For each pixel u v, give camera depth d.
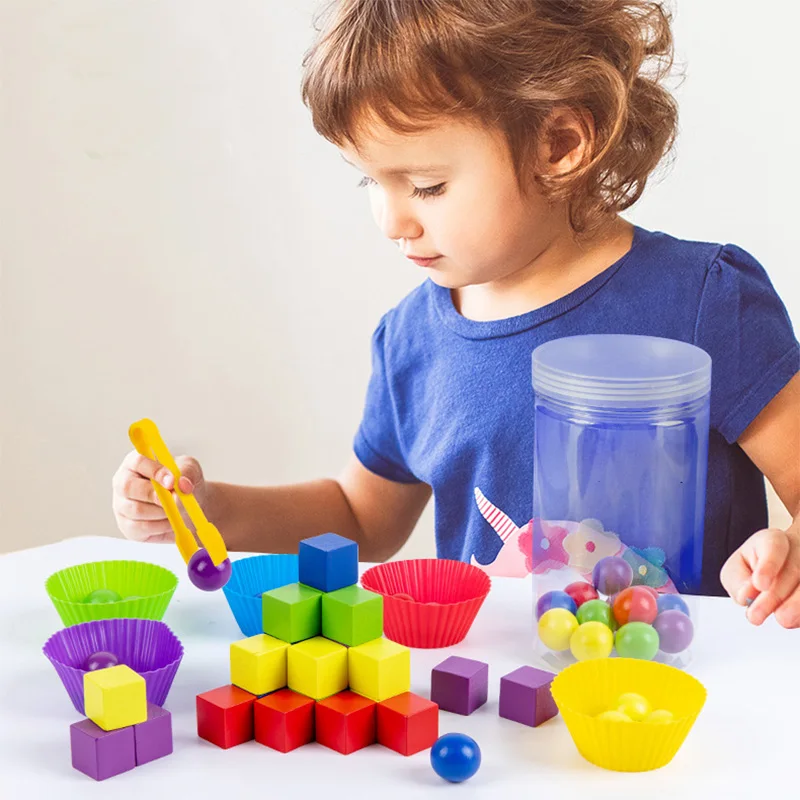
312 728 0.85
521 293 1.35
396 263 2.04
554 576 1.03
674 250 1.34
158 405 2.16
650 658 0.94
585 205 1.25
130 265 2.09
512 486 1.37
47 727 0.87
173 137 2.03
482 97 1.10
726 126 1.86
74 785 0.79
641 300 1.32
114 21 1.98
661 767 0.82
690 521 1.02
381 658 0.85
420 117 1.08
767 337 1.29
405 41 1.08
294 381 2.13
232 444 2.17
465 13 1.11
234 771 0.81
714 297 1.30
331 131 1.13
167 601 1.04
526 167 1.15
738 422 1.27
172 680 0.90
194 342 2.12
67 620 1.02
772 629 1.02
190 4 1.96
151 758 0.82
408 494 1.56
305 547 0.91
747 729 0.86
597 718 0.80
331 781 0.80
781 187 1.87
